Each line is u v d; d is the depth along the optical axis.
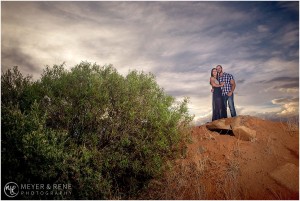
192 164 5.50
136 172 5.00
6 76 5.20
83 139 4.89
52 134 4.46
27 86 5.15
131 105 5.18
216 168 5.35
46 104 5.06
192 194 4.89
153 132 5.15
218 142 6.02
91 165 4.82
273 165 5.26
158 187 5.14
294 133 6.16
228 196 4.74
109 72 5.52
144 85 5.53
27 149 4.29
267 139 5.93
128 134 5.09
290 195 4.62
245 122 6.37
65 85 5.14
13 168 4.38
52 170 4.37
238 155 5.55
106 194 4.73
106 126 5.08
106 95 5.00
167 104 5.54
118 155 4.90
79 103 5.00
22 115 4.50
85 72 5.31
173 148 5.54
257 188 4.84
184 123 5.70
